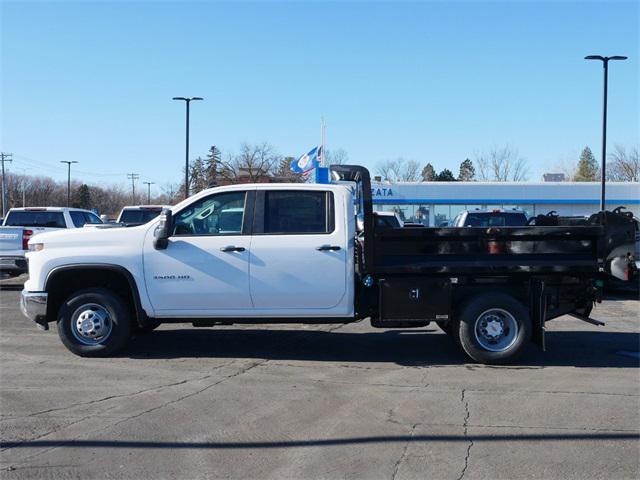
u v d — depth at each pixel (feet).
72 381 22.18
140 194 397.19
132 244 24.88
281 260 24.44
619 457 15.70
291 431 17.37
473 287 25.17
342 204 24.86
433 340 30.14
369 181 24.49
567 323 35.32
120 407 19.31
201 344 28.76
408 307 24.57
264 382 22.25
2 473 14.57
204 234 24.95
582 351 27.84
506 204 134.00
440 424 17.98
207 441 16.62
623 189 135.33
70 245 25.03
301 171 72.43
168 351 27.22
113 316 25.27
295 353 27.09
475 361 25.41
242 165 156.46
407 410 19.22
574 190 134.62
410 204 132.98
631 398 20.59
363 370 24.14
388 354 27.04
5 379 22.38
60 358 25.50
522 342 24.53
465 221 54.85
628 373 23.91
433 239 24.64
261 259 24.47
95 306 25.35
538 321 24.72
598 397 20.70
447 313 24.64
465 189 132.87
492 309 24.58
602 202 86.94
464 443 16.55
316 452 15.92
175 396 20.49
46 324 25.39
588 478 14.48
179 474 14.62
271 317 24.97
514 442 16.63
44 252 25.07
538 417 18.63
